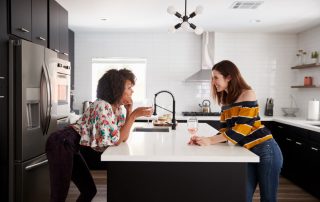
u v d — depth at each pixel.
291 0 3.63
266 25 5.01
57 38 3.74
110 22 4.84
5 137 2.65
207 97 5.78
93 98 5.79
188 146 1.99
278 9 4.03
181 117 5.09
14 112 2.68
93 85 5.80
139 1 3.74
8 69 2.65
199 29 3.12
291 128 4.45
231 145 2.05
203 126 3.24
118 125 2.25
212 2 3.73
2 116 2.59
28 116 2.90
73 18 4.61
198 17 4.48
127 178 1.80
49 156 2.05
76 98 5.75
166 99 5.78
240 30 5.45
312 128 3.81
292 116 5.52
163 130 3.17
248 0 3.65
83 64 5.73
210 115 5.43
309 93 5.28
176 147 1.95
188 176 1.80
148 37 5.72
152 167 1.80
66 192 2.08
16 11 2.70
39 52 2.99
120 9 4.10
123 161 1.80
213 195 1.81
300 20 4.63
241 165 1.81
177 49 5.72
